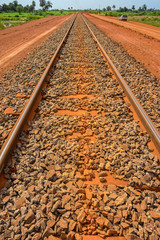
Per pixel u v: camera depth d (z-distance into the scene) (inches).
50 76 237.8
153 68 285.0
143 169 98.0
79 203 79.7
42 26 937.5
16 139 117.7
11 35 631.8
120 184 92.1
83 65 280.4
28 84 209.6
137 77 233.5
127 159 103.7
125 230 71.4
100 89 197.6
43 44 438.9
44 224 71.5
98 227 72.9
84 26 850.8
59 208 78.1
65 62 294.4
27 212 75.7
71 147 113.7
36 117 147.5
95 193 85.3
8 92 189.9
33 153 108.8
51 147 114.9
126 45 453.1
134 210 78.4
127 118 145.9
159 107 163.0
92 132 129.6
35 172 95.2
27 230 69.3
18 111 154.5
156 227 71.0
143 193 84.5
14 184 90.3
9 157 105.7
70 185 88.5
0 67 287.9
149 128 123.5
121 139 122.3
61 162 102.6
